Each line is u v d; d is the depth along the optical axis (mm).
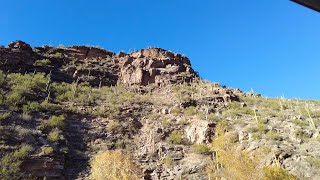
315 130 26750
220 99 37875
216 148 25969
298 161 21719
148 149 28078
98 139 29219
